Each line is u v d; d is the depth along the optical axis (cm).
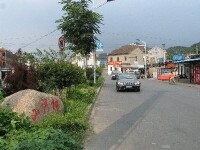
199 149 995
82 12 3350
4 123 971
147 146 1033
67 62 1866
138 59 13012
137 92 3272
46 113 1232
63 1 3403
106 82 5706
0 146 793
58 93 1866
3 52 2259
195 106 2053
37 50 2103
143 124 1427
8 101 1202
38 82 1723
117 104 2212
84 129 1209
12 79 1606
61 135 793
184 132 1243
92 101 2184
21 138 849
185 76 6575
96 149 1000
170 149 995
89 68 4181
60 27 3394
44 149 712
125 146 1036
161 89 3719
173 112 1788
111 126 1386
